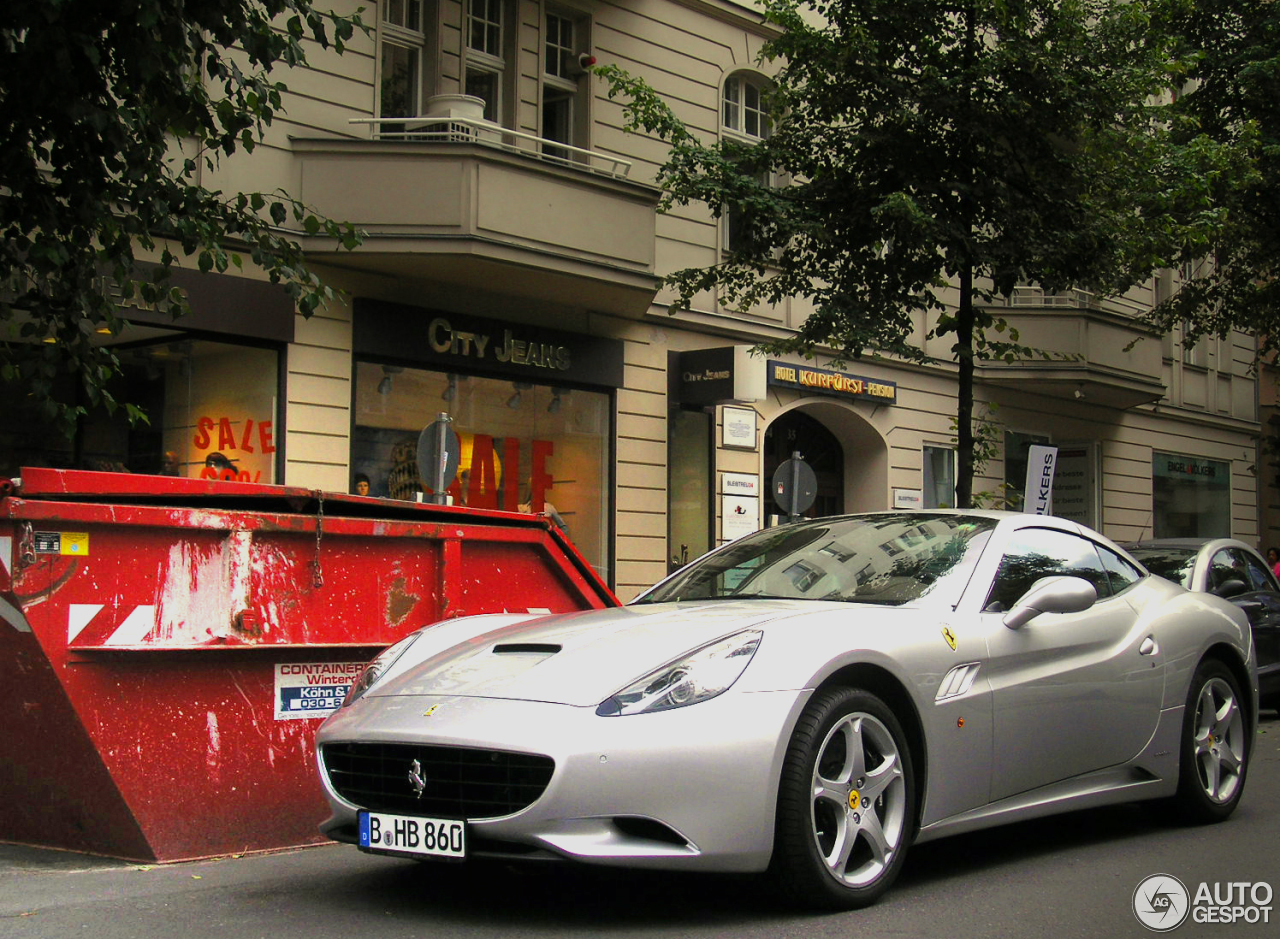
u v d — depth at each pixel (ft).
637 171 51.21
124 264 27.30
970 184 40.37
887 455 62.03
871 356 60.39
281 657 18.93
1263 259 65.05
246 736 18.44
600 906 14.47
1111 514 78.23
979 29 42.78
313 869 16.98
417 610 20.74
